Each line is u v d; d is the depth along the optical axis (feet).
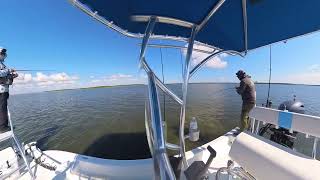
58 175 7.04
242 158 4.79
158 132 1.94
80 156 7.97
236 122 28.73
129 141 21.24
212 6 3.60
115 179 7.02
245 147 4.94
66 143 22.21
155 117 2.03
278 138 7.02
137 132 25.90
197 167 3.41
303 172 3.50
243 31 5.35
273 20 4.75
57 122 35.88
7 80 7.44
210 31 5.46
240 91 12.54
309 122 5.11
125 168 7.14
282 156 4.10
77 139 23.63
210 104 52.31
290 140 6.72
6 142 24.35
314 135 4.96
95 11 3.59
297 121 5.46
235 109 42.52
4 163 7.50
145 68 2.79
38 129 30.63
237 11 4.35
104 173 7.12
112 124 32.30
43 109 57.21
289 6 4.07
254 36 5.77
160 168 1.74
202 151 7.86
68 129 29.84
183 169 3.92
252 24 5.00
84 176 7.09
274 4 4.03
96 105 64.39
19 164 7.44
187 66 3.72
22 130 30.30
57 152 8.37
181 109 3.71
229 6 4.16
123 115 41.34
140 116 39.24
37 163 7.61
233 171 4.75
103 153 18.03
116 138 22.86
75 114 45.27
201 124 27.22
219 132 22.43
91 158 7.77
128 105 61.41
